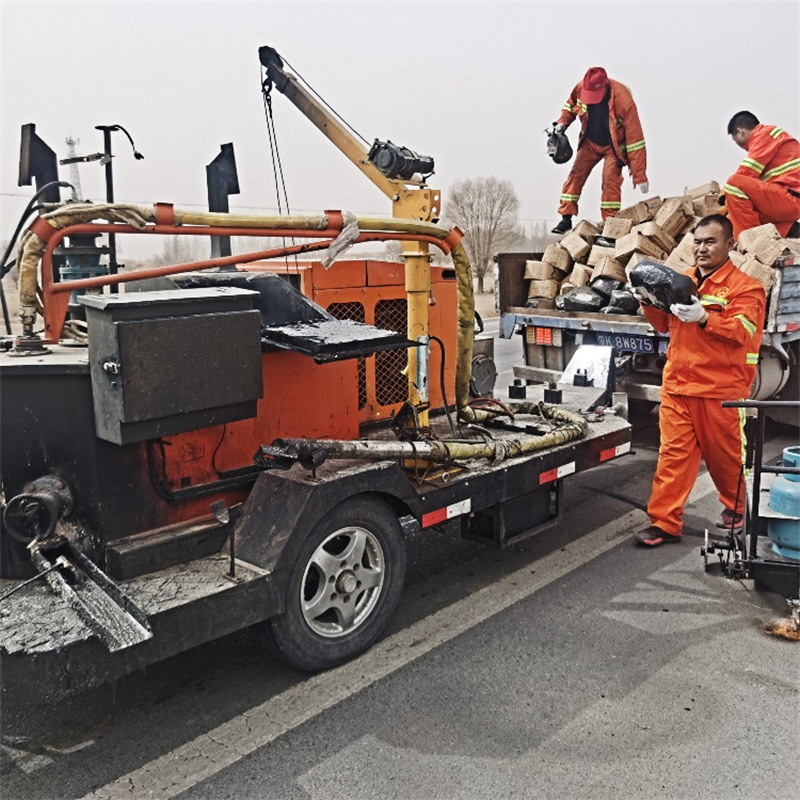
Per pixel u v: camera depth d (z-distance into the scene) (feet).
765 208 21.66
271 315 11.64
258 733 9.02
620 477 19.54
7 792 8.05
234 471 10.39
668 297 12.87
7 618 7.86
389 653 10.78
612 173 29.55
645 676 10.09
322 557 10.03
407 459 11.27
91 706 9.65
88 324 8.38
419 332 12.50
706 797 7.82
